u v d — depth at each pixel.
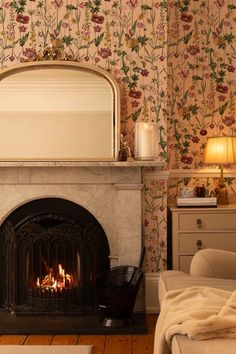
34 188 3.51
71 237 3.40
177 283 2.40
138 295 3.49
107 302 3.14
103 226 3.50
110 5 3.55
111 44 3.55
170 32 4.00
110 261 3.51
